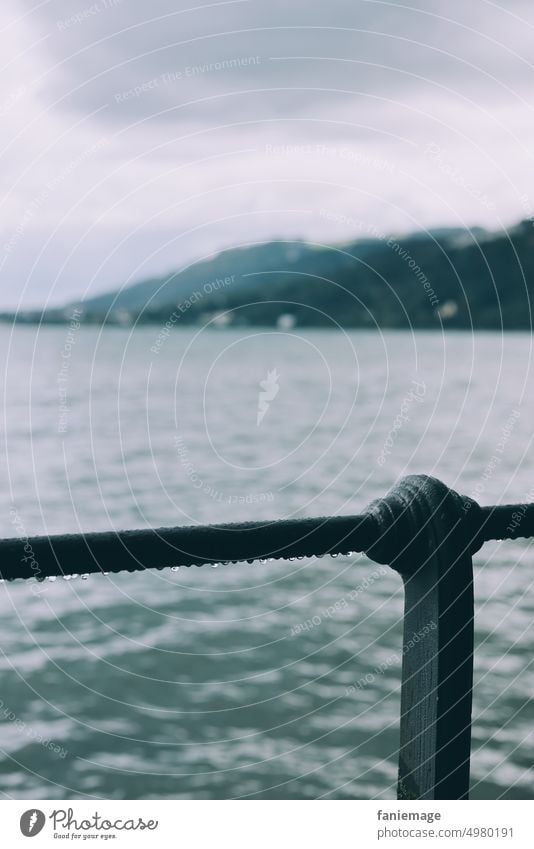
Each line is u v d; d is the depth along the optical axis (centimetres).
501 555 2364
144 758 1384
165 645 1934
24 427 5441
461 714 153
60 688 1688
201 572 2616
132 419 6056
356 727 1460
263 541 144
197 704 1593
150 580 2523
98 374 9406
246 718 1524
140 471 4156
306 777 1286
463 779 154
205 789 1275
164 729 1490
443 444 4959
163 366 10331
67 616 2184
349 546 152
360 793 1241
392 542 153
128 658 1866
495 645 1739
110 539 136
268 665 1797
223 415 6450
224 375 9694
